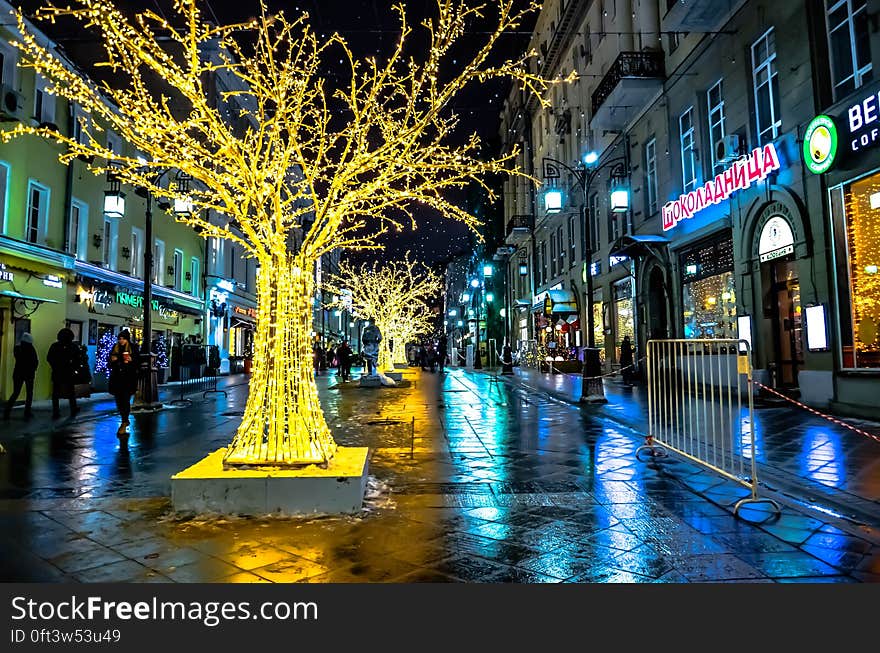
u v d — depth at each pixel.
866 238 9.68
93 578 3.38
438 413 11.83
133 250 21.12
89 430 9.55
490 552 3.76
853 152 9.56
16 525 4.32
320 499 4.54
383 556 3.69
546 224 32.22
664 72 17.41
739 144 13.35
